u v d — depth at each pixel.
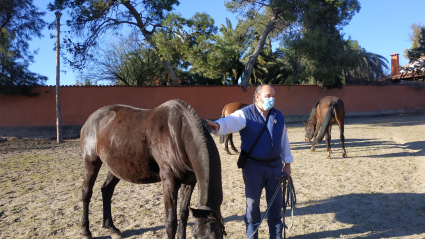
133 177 2.96
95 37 16.17
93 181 3.45
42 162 7.77
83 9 15.25
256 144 2.72
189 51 14.88
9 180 5.88
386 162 6.93
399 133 11.75
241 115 2.74
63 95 14.12
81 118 14.43
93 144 3.28
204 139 2.30
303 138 11.38
